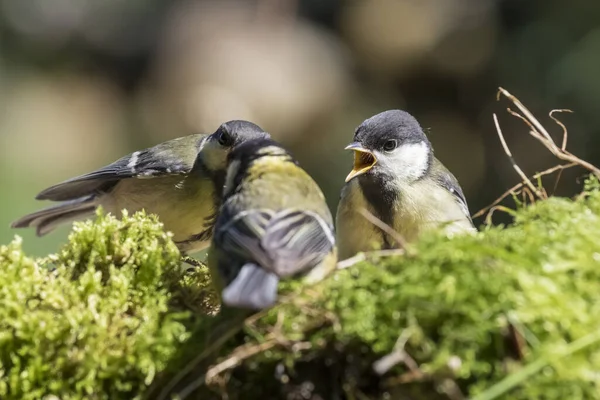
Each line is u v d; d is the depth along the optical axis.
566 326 4.66
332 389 5.12
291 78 19.58
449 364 4.73
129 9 21.67
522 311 4.70
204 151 9.05
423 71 20.38
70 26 21.22
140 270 6.09
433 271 4.98
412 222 8.34
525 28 18.62
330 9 21.55
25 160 19.41
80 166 20.03
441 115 20.03
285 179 6.28
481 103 19.52
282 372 5.19
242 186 6.28
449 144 19.53
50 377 5.58
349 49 20.98
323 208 6.22
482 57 19.55
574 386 4.55
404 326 4.89
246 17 20.78
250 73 19.56
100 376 5.53
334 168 19.52
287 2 21.06
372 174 8.35
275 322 5.30
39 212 10.01
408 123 8.59
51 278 6.03
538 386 4.58
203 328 5.58
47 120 20.25
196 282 6.61
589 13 17.50
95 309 5.73
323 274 5.80
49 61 21.12
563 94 17.19
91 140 20.48
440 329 4.84
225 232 5.90
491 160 18.73
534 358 4.62
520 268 4.92
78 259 6.25
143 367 5.46
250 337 5.37
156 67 20.78
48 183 19.22
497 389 4.60
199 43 20.38
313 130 19.77
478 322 4.75
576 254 5.00
